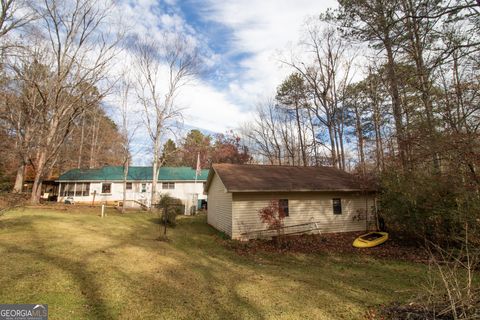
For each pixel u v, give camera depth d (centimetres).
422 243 1016
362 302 497
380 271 729
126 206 2405
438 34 1041
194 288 545
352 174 1612
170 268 673
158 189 2641
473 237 671
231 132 4172
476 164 807
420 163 1013
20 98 2077
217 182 1486
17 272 536
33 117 2092
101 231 1114
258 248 1016
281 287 573
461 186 841
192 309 446
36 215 1355
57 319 377
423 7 1030
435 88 1072
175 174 2783
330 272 715
